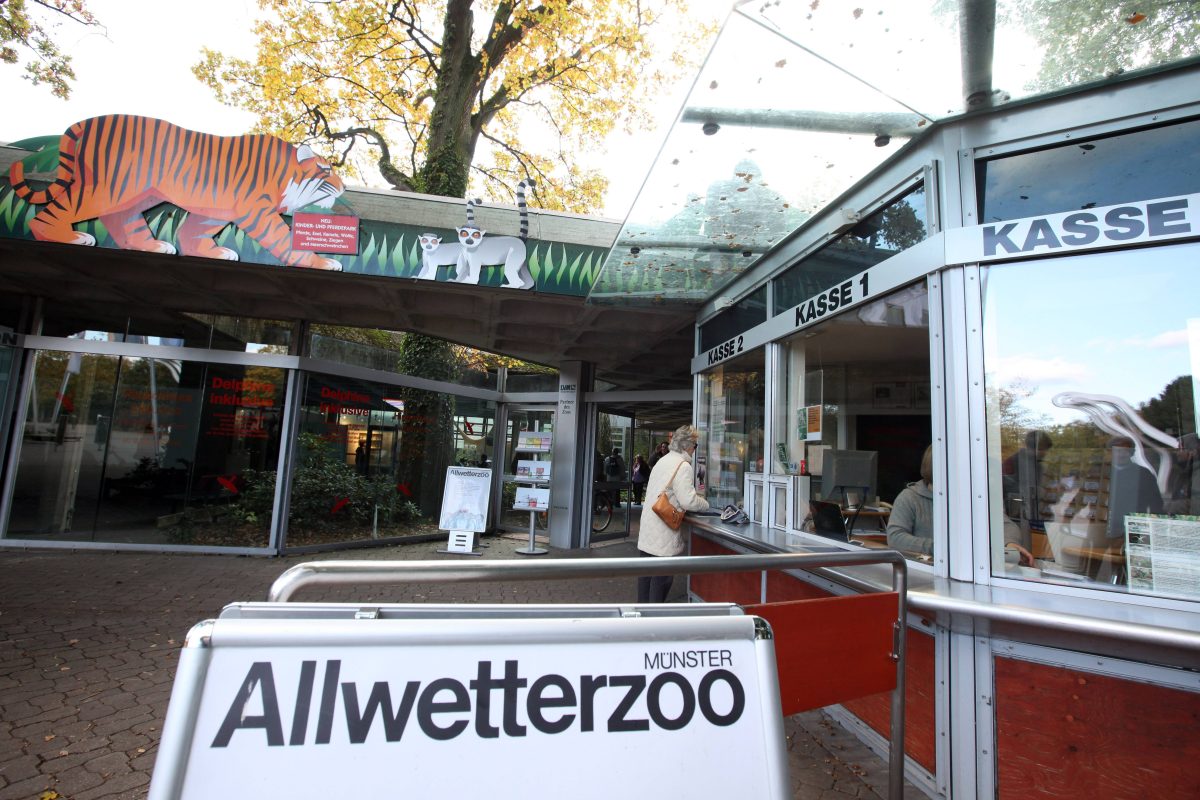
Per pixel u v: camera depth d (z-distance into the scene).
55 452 7.49
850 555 2.03
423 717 1.24
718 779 1.34
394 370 9.34
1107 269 2.41
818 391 4.07
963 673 2.34
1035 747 2.19
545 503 8.91
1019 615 2.11
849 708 3.22
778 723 1.42
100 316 7.65
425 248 5.71
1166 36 2.14
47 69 8.07
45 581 5.68
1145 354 2.35
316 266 5.55
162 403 7.70
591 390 9.80
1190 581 2.22
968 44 2.14
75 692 3.38
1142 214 2.34
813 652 1.89
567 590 6.38
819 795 2.61
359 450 8.79
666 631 1.41
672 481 4.55
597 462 10.05
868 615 2.05
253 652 1.20
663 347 8.52
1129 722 2.04
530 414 10.65
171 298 7.30
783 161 3.08
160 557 7.12
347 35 13.01
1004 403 2.52
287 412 7.75
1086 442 2.45
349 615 1.32
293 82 13.40
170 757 1.11
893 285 2.96
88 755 2.78
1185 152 2.32
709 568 1.70
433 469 9.90
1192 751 1.94
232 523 7.63
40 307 7.54
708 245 4.28
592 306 6.10
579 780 1.27
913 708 2.59
